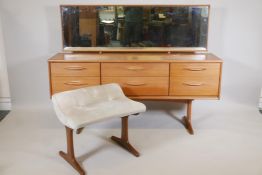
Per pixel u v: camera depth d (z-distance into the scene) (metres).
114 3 2.96
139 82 2.58
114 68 2.54
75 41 2.83
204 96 2.61
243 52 3.08
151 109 3.23
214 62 2.52
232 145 2.46
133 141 2.53
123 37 2.84
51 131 2.72
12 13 2.97
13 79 3.18
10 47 3.07
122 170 2.09
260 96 3.22
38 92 3.22
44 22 3.00
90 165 2.16
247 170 2.09
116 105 2.21
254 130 2.74
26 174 2.04
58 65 2.53
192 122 2.92
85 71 2.54
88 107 2.17
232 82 3.18
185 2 2.96
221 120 2.96
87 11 2.76
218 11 2.97
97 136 2.63
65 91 2.37
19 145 2.45
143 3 2.96
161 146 2.44
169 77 2.57
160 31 2.82
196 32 2.81
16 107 3.26
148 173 2.05
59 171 2.08
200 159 2.24
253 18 2.98
